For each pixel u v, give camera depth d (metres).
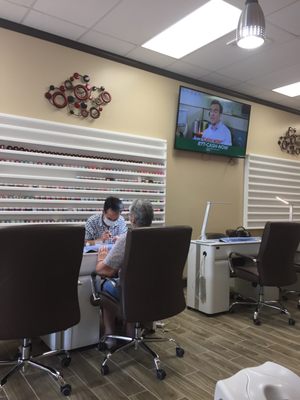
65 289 1.88
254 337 2.80
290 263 3.21
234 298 3.82
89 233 3.12
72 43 3.42
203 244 3.36
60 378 1.95
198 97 4.29
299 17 2.90
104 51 3.62
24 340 2.03
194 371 2.22
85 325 2.46
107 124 3.69
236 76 4.27
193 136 4.29
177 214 4.30
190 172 4.43
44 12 2.92
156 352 2.48
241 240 3.56
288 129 5.62
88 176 3.56
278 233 3.05
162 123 4.12
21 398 1.88
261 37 1.97
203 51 3.59
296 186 5.70
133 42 3.44
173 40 3.39
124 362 2.32
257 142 5.18
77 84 3.48
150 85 4.01
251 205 5.04
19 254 1.67
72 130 3.43
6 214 3.09
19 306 1.73
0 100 3.07
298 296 4.06
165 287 2.13
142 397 1.92
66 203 3.40
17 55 3.14
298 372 2.24
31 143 3.18
